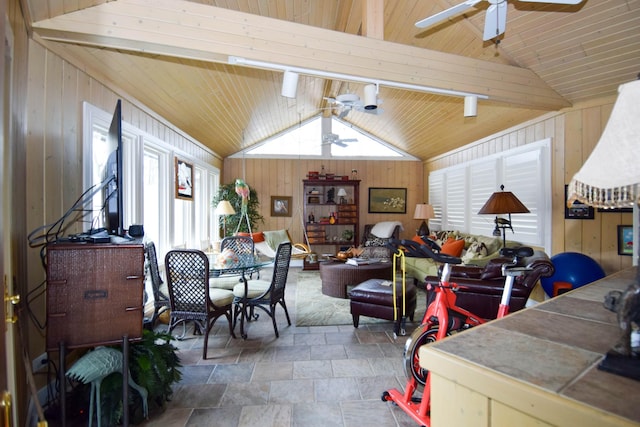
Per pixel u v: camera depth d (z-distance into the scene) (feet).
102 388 5.99
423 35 12.10
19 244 6.07
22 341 5.24
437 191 23.11
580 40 9.66
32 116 6.79
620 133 2.02
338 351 9.55
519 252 5.90
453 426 2.25
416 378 6.46
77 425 6.11
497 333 2.73
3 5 2.32
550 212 13.08
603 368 2.04
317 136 25.05
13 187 5.77
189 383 7.80
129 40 7.36
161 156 13.76
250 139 22.99
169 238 14.19
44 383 7.04
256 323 11.89
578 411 1.67
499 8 7.24
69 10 6.90
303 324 11.75
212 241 20.90
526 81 11.25
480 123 16.33
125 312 5.47
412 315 11.43
